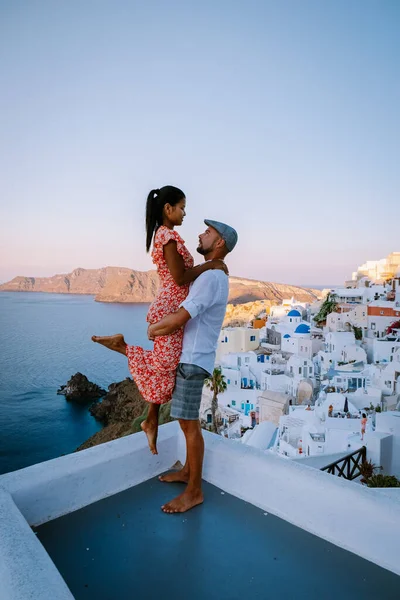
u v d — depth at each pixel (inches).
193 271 115.0
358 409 1170.0
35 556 71.8
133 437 133.3
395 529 94.6
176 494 124.5
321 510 106.3
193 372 114.0
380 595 89.1
